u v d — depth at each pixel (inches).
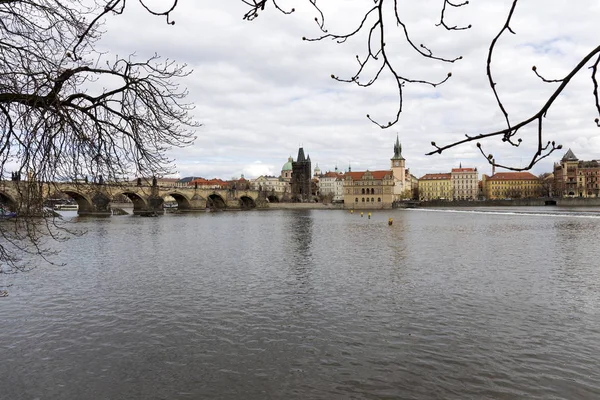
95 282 1182.9
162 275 1277.1
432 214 5565.9
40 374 613.0
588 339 722.2
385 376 597.6
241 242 2186.3
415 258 1581.0
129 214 5585.6
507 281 1154.7
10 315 882.1
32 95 365.4
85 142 418.3
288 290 1071.0
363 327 790.5
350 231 2871.6
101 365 642.2
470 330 768.9
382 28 218.5
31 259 1593.3
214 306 935.7
